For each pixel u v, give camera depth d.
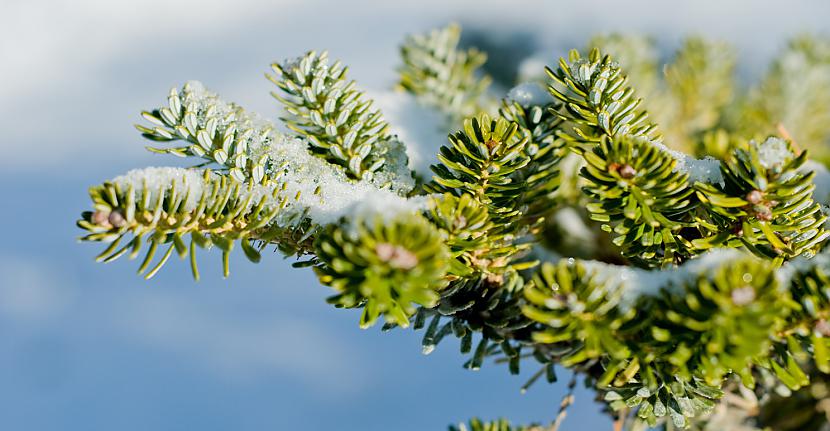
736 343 0.43
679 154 0.49
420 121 0.57
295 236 0.49
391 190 0.50
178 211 0.47
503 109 0.51
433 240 0.44
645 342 0.45
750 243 0.47
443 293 0.49
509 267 0.49
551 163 0.51
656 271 0.47
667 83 0.68
